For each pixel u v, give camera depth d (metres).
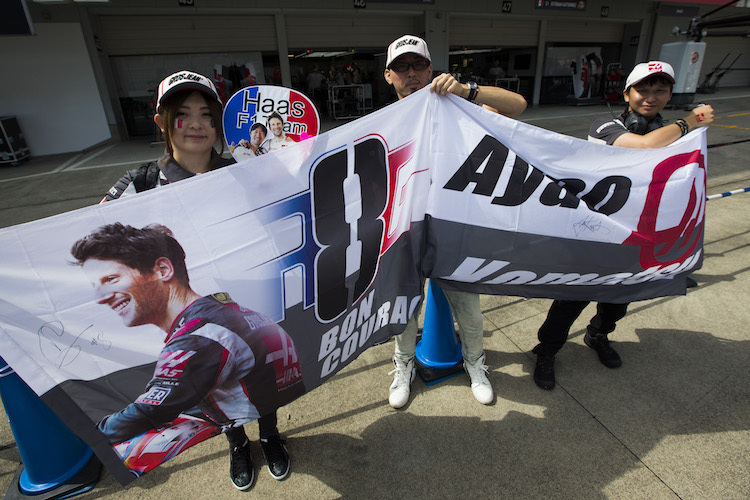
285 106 1.72
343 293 1.68
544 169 1.82
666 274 2.17
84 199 6.23
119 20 11.24
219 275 1.40
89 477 1.82
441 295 2.25
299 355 1.63
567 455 1.87
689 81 12.87
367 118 1.56
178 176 1.47
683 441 1.91
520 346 2.63
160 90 1.40
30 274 1.16
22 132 10.36
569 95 17.14
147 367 1.36
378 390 2.30
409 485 1.77
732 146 7.88
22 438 1.70
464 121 1.71
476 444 1.94
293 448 1.96
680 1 15.94
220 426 1.54
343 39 13.66
